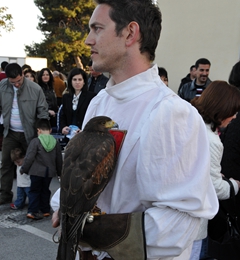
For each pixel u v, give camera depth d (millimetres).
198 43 7770
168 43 8352
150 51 1343
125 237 1162
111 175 1228
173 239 1138
